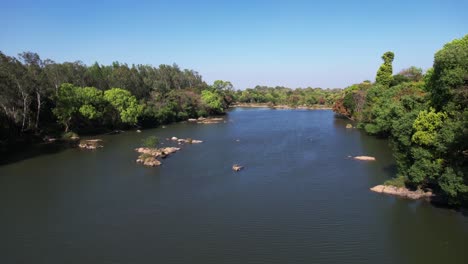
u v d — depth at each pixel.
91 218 50.56
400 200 55.59
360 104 136.50
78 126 124.56
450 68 44.91
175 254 40.66
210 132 128.88
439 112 47.19
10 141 98.31
